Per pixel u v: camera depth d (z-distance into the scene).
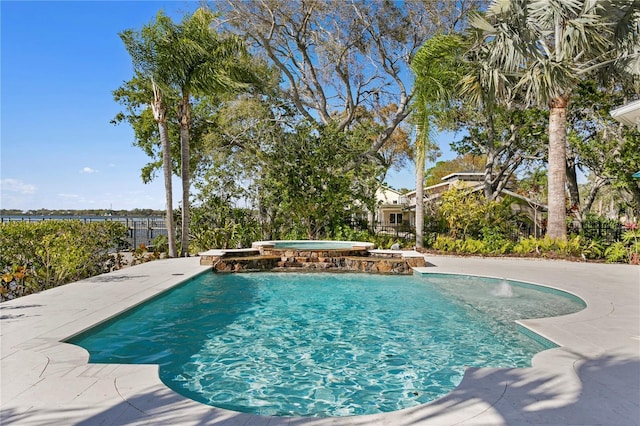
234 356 5.04
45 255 8.52
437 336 5.82
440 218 18.88
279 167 17.56
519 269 10.90
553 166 13.83
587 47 13.05
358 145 18.75
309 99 23.94
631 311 6.18
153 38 13.12
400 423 2.78
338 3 20.45
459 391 3.28
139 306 6.59
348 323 6.50
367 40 22.14
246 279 10.45
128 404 3.06
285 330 6.12
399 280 10.26
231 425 2.76
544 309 7.27
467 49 14.84
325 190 17.33
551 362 3.93
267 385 4.20
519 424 2.74
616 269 10.99
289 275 11.03
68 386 3.38
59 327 5.09
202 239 16.45
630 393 3.23
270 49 20.48
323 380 4.34
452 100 15.47
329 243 14.32
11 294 7.90
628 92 16.45
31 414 2.88
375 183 18.44
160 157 20.91
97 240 10.39
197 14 14.63
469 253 14.34
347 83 22.78
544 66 12.20
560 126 13.65
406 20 21.45
